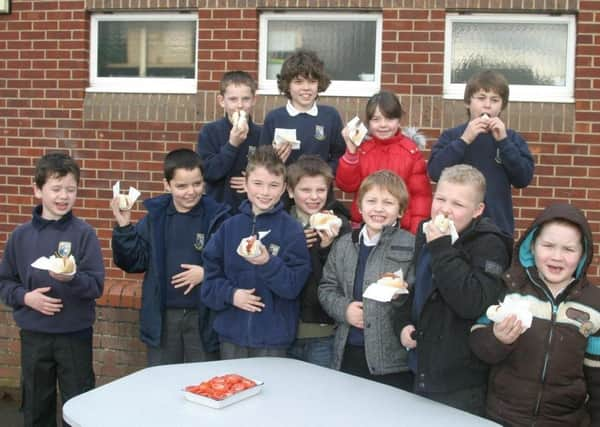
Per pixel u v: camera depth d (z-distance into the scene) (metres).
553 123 5.37
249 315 3.98
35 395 4.39
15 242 4.41
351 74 5.75
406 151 4.55
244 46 5.69
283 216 4.06
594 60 5.33
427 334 3.34
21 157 6.01
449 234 3.22
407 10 5.48
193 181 4.40
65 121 5.94
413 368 3.45
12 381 6.01
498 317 2.98
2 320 5.99
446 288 3.19
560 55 5.54
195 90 5.88
